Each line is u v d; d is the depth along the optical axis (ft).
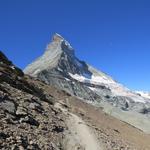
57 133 106.11
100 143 119.65
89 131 128.47
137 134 223.92
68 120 131.85
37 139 88.63
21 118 96.48
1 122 84.33
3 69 160.45
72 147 102.99
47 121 110.42
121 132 191.52
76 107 214.07
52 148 89.61
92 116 202.49
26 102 117.91
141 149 150.82
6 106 97.40
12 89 125.70
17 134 82.43
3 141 74.08
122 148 128.47
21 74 213.25
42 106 128.88
